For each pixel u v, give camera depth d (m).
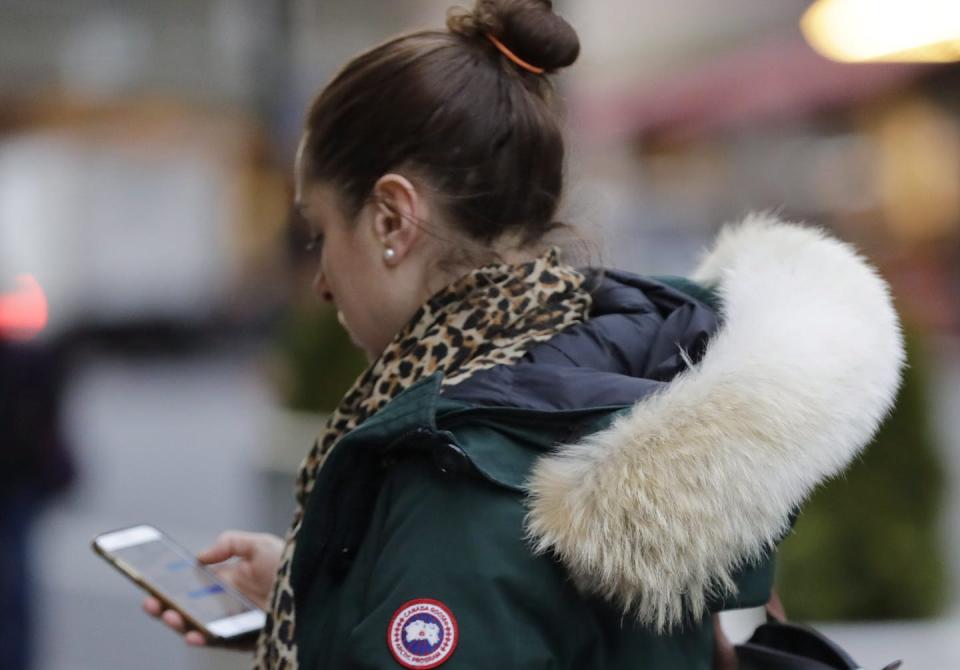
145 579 3.90
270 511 9.37
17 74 28.33
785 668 3.28
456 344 2.96
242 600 3.87
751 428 2.60
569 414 2.74
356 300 3.14
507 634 2.60
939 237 30.19
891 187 31.17
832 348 2.75
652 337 3.08
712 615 3.17
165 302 29.25
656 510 2.54
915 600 8.87
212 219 29.52
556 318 3.03
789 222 3.69
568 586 2.68
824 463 2.68
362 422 3.02
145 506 16.41
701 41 36.81
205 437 21.83
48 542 13.54
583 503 2.58
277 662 2.95
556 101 3.21
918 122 31.22
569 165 3.24
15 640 8.46
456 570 2.64
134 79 28.52
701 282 3.52
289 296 30.17
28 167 27.38
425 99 3.00
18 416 8.40
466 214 3.02
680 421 2.62
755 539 2.61
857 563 8.84
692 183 34.12
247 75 27.69
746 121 34.03
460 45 3.09
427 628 2.60
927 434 8.95
